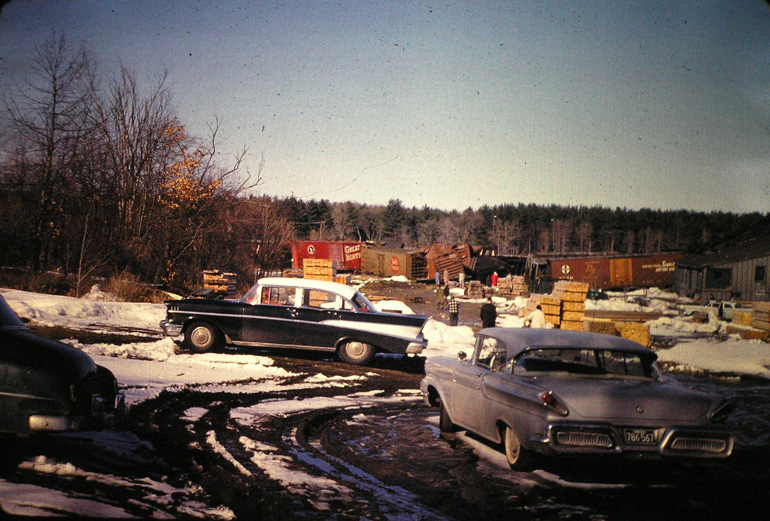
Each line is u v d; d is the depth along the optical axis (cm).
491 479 584
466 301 4722
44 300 1733
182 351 1320
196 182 3142
